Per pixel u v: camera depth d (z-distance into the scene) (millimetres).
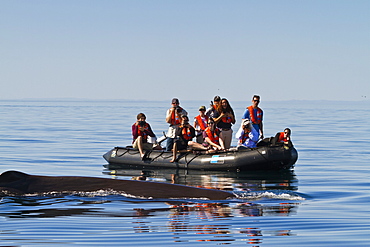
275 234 8336
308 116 80438
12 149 25484
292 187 14367
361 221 9367
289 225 8961
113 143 29828
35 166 19188
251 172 18453
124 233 8227
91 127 46312
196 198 10320
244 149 18766
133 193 10336
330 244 7805
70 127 46031
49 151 24906
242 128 19406
